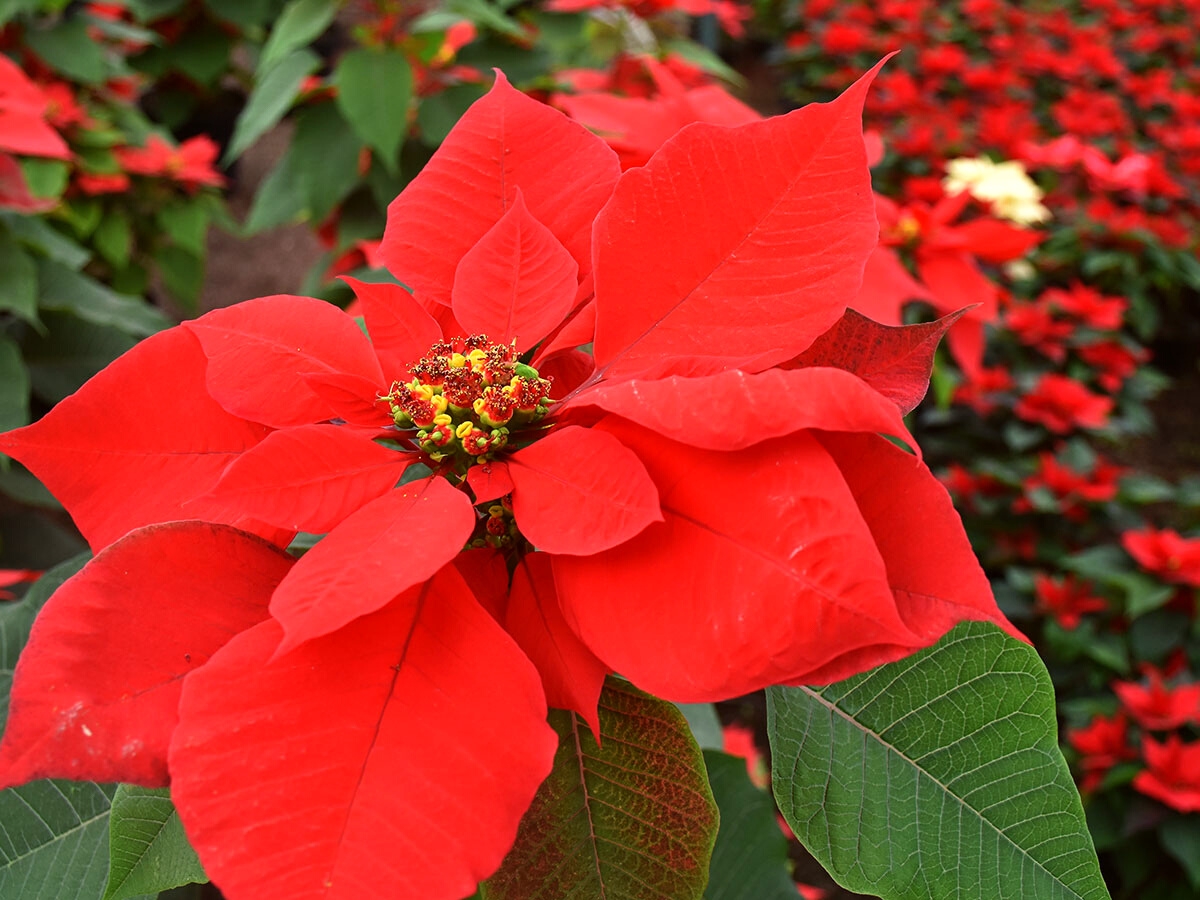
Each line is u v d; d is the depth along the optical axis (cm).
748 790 48
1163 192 137
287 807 19
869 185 25
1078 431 120
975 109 166
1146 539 96
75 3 145
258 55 174
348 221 92
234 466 24
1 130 65
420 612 22
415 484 24
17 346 83
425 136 87
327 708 21
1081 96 164
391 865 19
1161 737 88
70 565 38
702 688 20
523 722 21
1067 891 27
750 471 22
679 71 96
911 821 28
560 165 31
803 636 20
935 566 22
